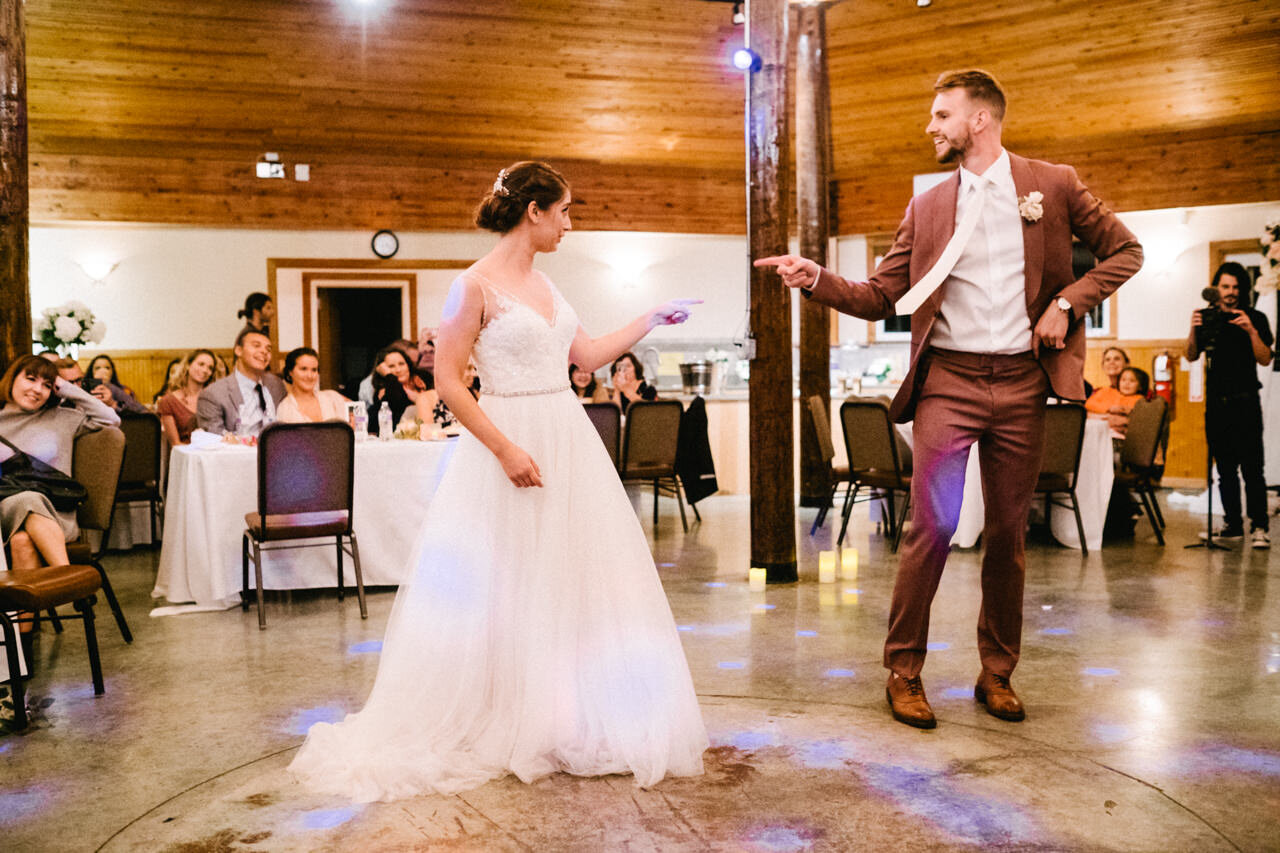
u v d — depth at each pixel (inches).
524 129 408.2
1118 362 317.4
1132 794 99.4
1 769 110.4
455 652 110.0
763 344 205.5
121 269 402.6
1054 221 116.2
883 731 117.9
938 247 118.4
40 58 348.8
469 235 425.7
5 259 185.2
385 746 108.0
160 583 205.9
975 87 116.1
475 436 108.8
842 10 372.8
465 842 90.6
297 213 407.2
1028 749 111.7
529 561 109.7
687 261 448.8
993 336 116.2
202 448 201.9
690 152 429.1
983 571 123.8
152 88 366.9
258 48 359.9
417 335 424.5
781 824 93.4
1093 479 243.8
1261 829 91.7
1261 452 243.4
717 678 140.7
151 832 93.9
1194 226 391.9
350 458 184.5
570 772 105.8
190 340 408.5
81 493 164.2
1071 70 370.0
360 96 383.9
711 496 365.7
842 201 438.6
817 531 277.6
